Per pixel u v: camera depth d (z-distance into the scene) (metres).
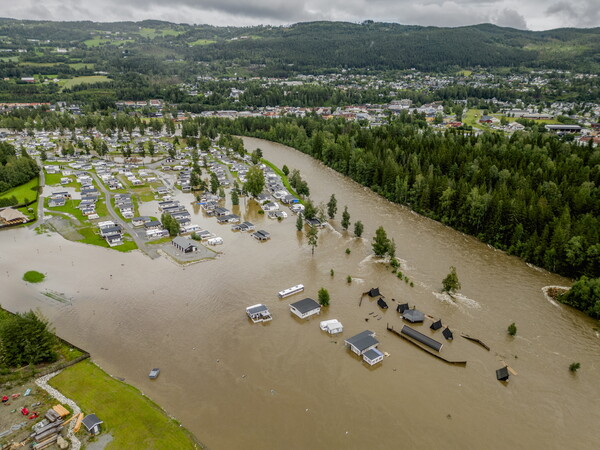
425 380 88.00
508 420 78.50
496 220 151.12
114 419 74.38
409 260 140.50
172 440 71.25
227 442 72.62
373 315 109.69
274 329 103.31
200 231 162.00
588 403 82.56
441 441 73.81
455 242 155.62
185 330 102.38
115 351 94.88
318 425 76.56
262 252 145.50
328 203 180.75
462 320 107.81
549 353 96.06
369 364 91.88
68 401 78.00
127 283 123.44
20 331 87.25
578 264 125.12
